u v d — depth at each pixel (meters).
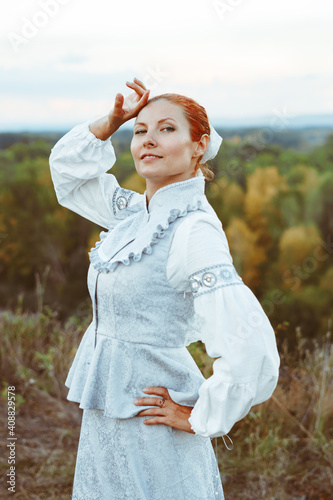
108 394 1.61
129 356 1.61
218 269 1.50
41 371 4.05
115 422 1.63
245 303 1.48
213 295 1.49
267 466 3.00
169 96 1.63
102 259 1.66
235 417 1.48
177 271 1.55
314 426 3.29
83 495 1.71
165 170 1.62
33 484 2.91
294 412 3.40
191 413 1.54
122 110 1.78
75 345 4.02
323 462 3.09
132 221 1.73
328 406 3.34
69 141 1.89
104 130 1.87
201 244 1.51
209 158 1.78
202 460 1.67
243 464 3.02
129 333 1.61
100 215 1.99
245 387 1.46
